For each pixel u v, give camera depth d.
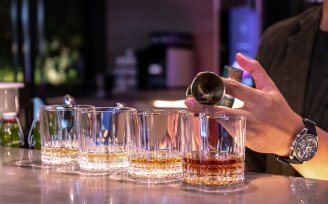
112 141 1.06
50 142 1.14
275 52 1.60
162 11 4.45
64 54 4.64
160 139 0.99
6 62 3.99
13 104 1.57
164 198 0.85
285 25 1.62
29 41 3.58
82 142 1.07
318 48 1.52
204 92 0.93
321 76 1.50
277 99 1.00
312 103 1.49
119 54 4.73
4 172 1.06
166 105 3.58
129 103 3.80
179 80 4.17
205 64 4.14
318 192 0.88
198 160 0.93
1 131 1.42
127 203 0.83
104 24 4.79
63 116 1.14
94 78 4.73
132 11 4.63
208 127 0.92
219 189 0.91
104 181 0.97
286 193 0.88
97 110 1.07
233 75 1.02
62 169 1.09
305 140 1.05
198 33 4.19
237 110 0.96
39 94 3.60
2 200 0.86
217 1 4.01
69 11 4.66
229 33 3.76
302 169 1.15
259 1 3.51
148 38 4.56
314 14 1.57
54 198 0.86
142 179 0.98
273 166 1.45
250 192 0.88
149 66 4.27
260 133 1.01
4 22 3.97
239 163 0.95
